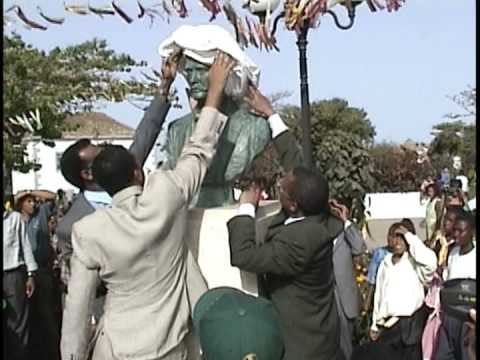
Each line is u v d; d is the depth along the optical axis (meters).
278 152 4.80
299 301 4.41
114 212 4.04
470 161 28.05
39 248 9.08
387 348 4.20
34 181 41.12
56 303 8.12
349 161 11.18
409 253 7.64
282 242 4.33
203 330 3.05
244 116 4.80
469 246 6.46
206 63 4.51
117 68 18.28
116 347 4.00
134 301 4.03
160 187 4.02
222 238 4.48
